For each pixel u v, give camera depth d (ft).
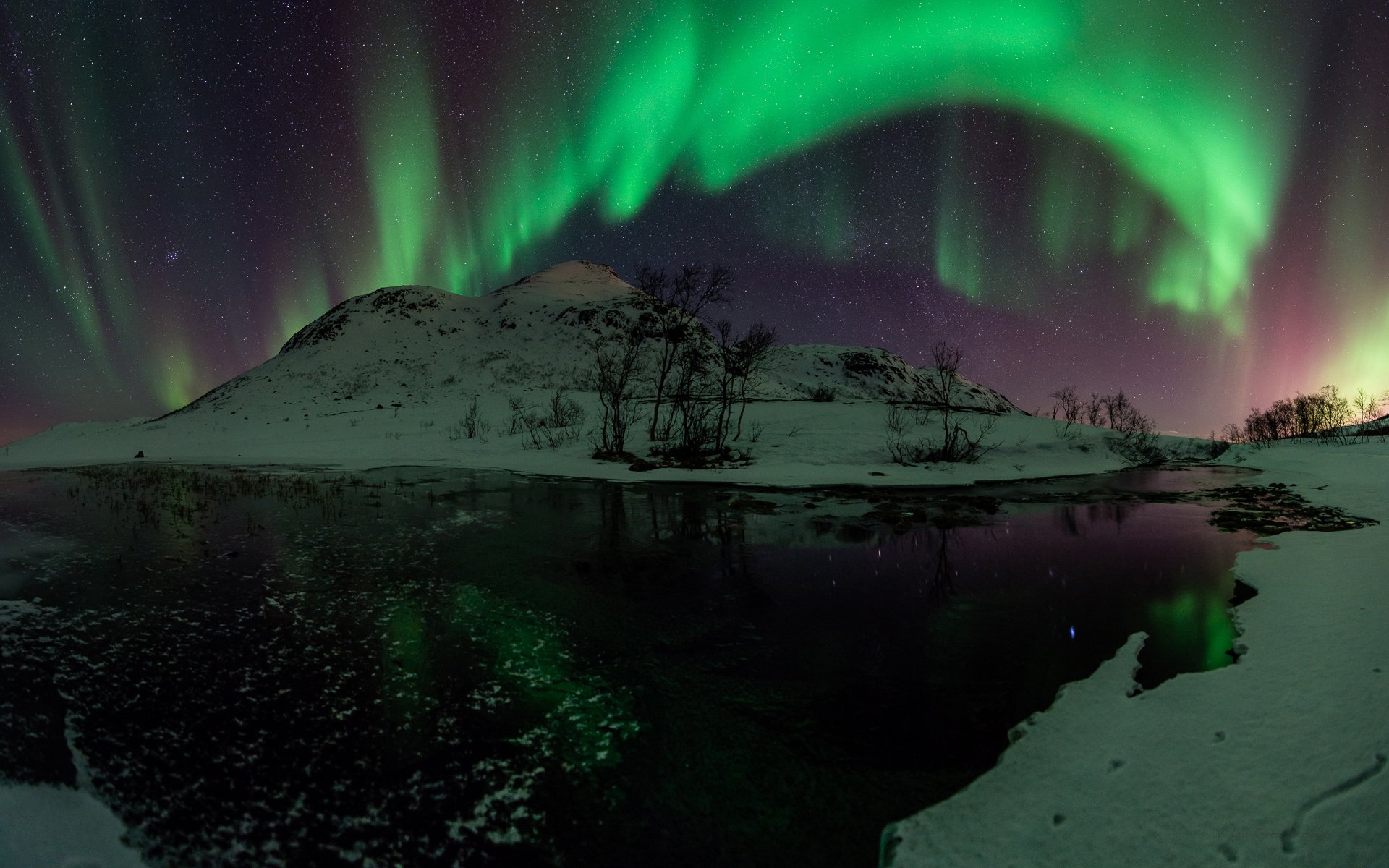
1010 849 9.60
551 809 11.32
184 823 10.81
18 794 11.20
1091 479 68.95
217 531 36.29
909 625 20.89
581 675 16.98
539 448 92.38
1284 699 13.28
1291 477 67.72
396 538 34.58
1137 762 11.65
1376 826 8.77
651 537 35.55
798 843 10.40
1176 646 18.39
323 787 11.91
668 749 13.26
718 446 81.76
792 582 26.35
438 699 15.48
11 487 56.85
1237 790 10.31
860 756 12.97
